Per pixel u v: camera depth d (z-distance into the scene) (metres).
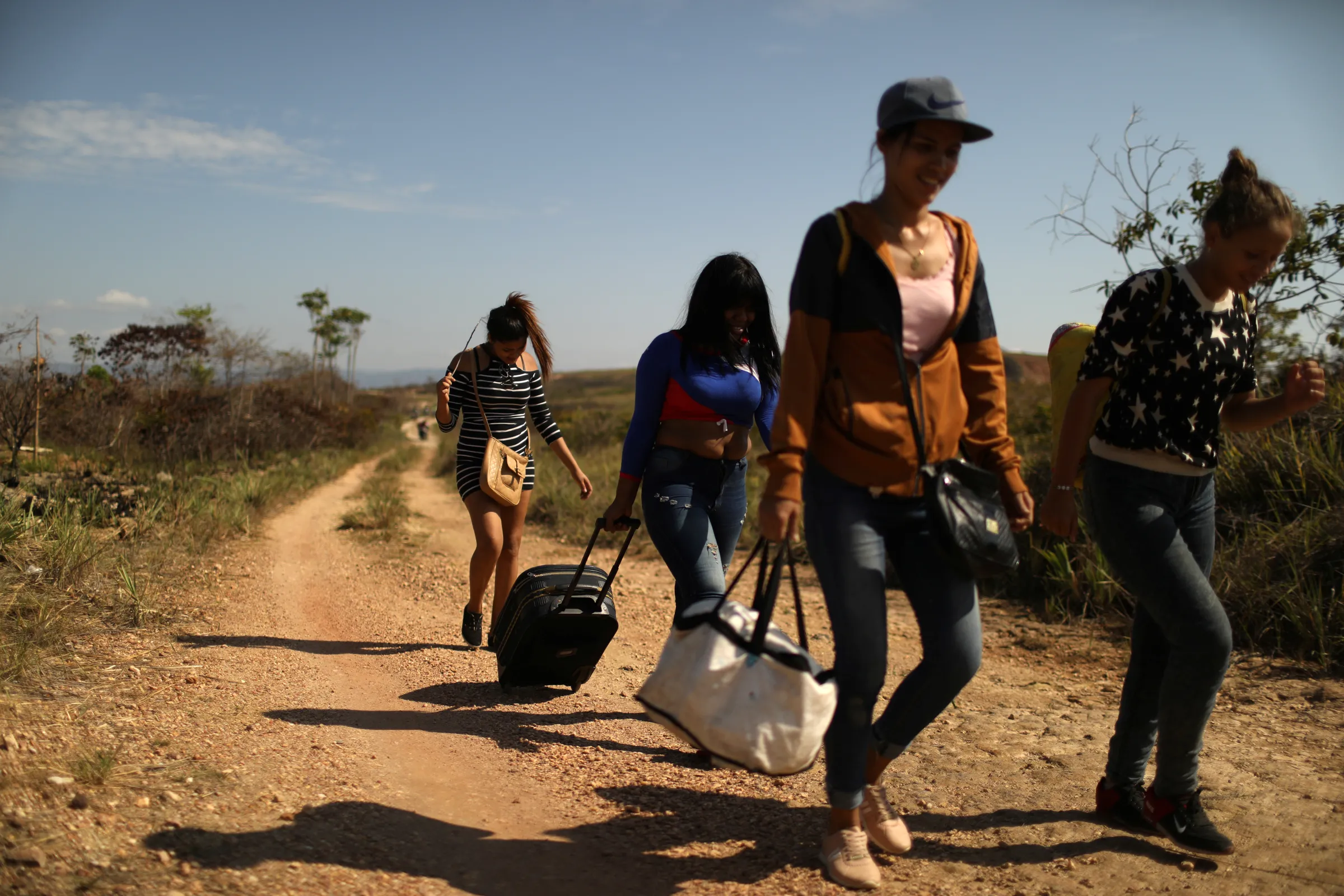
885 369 2.29
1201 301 2.50
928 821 2.87
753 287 3.32
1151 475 2.56
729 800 3.05
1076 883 2.45
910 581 2.44
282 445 19.09
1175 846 2.66
